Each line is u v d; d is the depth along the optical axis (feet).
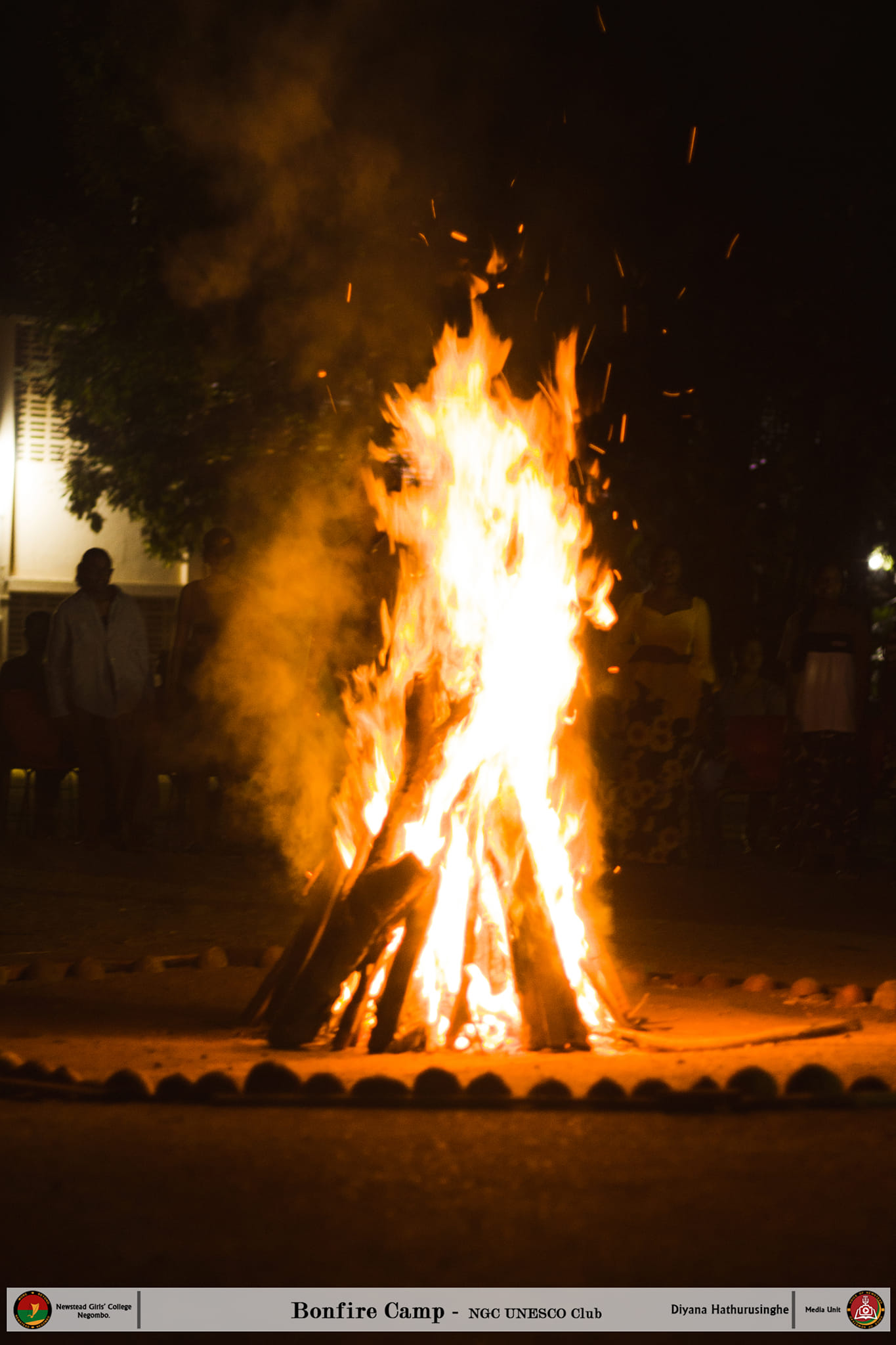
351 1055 19.63
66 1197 11.61
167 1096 15.49
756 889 37.55
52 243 76.43
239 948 28.91
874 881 39.32
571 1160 12.51
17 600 100.17
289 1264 10.11
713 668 40.75
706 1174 12.05
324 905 22.21
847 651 41.06
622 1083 16.15
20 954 28.48
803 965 27.58
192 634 43.01
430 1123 13.99
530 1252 10.26
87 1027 21.58
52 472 100.68
